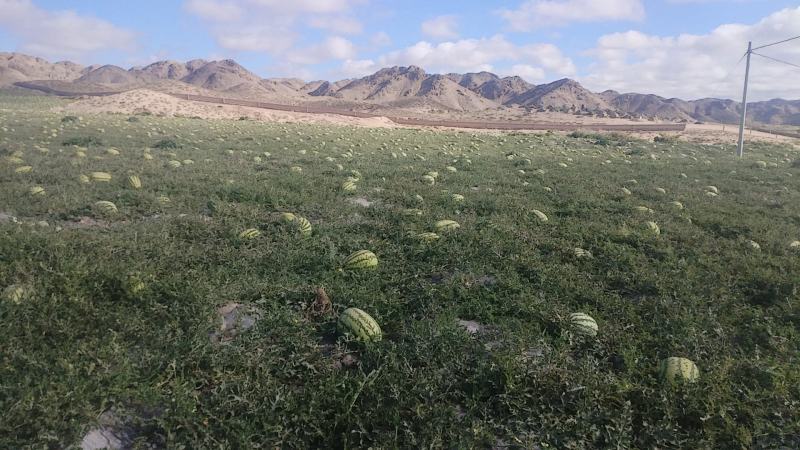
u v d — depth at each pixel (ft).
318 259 31.24
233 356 20.29
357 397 18.58
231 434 16.51
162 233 34.78
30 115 139.54
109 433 16.83
